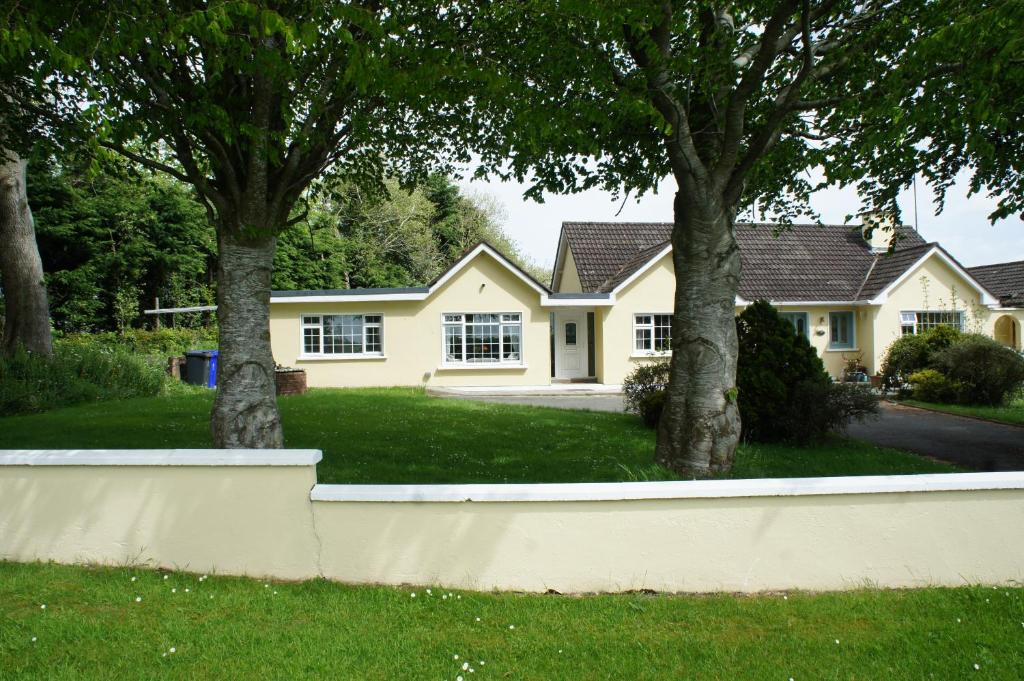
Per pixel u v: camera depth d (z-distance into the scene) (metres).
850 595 4.09
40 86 5.41
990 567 4.26
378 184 9.02
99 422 10.52
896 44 6.36
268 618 3.67
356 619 3.69
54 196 27.89
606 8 5.12
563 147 7.67
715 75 6.38
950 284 23.16
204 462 4.23
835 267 24.77
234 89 6.35
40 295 15.52
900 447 10.42
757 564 4.20
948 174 8.01
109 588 3.93
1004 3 4.61
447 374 21.73
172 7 5.02
